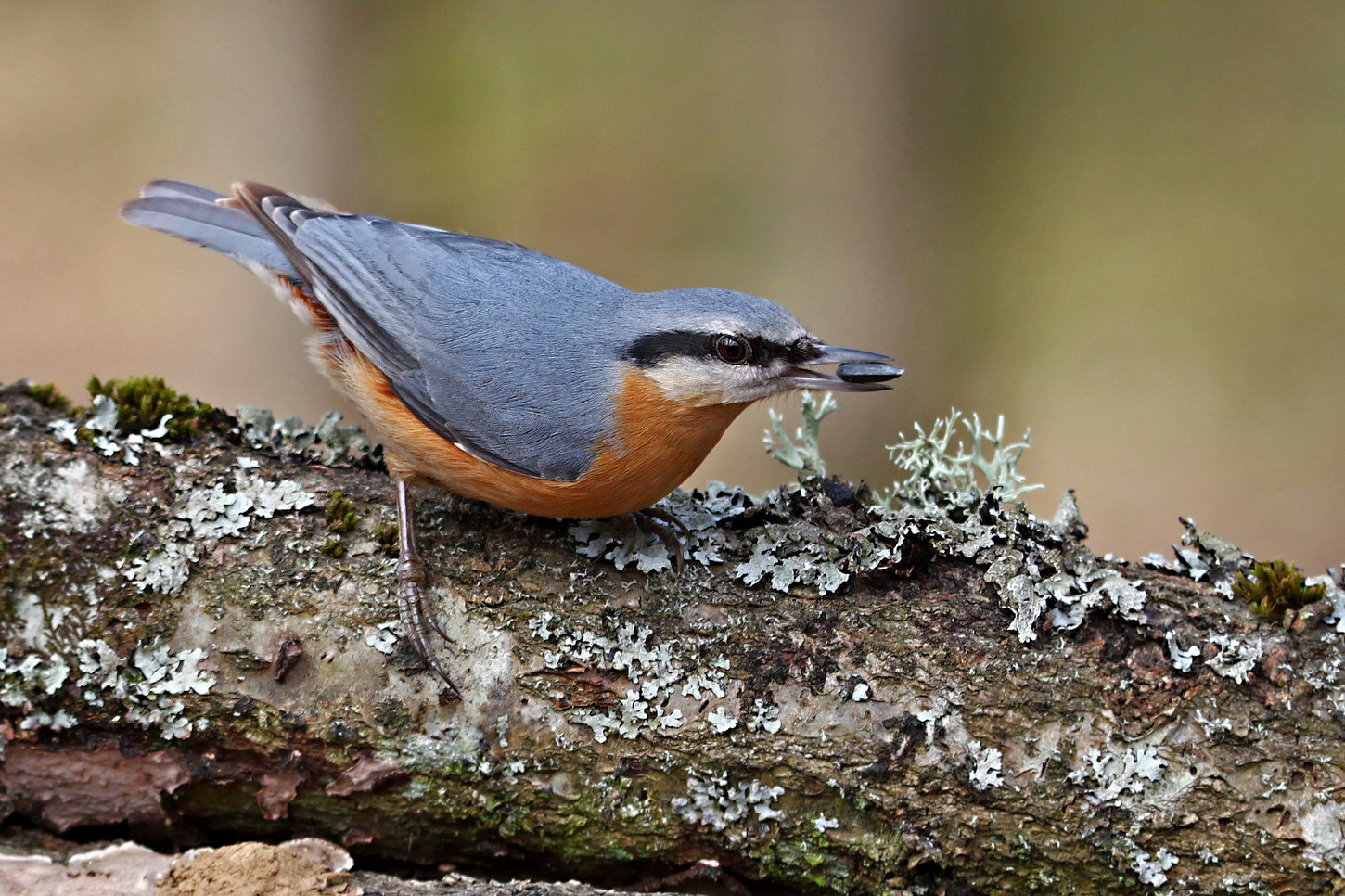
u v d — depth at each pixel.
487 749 5.66
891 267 16.19
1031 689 5.66
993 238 16.38
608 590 6.01
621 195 16.77
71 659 5.58
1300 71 17.31
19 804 5.63
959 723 5.61
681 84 17.27
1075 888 5.52
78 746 5.61
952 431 6.98
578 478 6.29
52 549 5.75
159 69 16.67
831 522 6.32
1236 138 17.00
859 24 16.75
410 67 17.11
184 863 5.36
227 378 15.01
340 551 5.98
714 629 5.88
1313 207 16.17
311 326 7.91
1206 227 16.11
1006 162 16.88
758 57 17.12
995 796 5.52
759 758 5.63
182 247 16.05
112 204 15.88
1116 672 5.69
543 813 5.68
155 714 5.58
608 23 17.66
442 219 16.69
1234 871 5.40
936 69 16.83
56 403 6.56
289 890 5.31
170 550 5.82
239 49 16.48
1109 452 14.31
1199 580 6.10
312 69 16.59
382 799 5.67
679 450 6.67
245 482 6.15
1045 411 14.80
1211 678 5.65
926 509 6.31
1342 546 13.27
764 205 16.66
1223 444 14.25
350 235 7.50
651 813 5.65
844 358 6.88
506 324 6.81
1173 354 15.02
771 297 15.99
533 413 6.50
